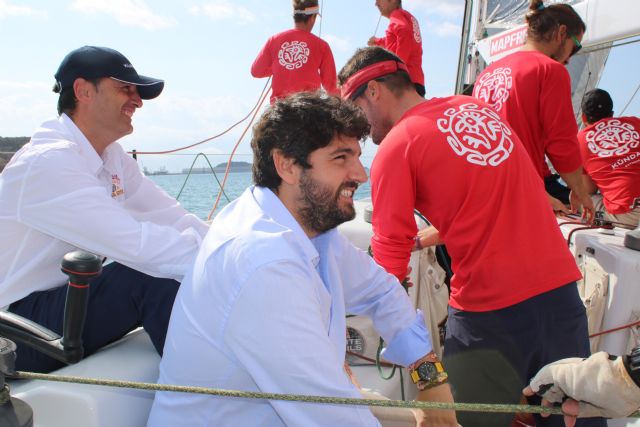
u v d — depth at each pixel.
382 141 1.69
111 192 1.76
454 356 1.71
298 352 0.98
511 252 1.55
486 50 4.01
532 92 2.17
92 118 1.60
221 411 1.08
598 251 2.13
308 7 4.25
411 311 1.49
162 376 1.18
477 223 1.55
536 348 1.57
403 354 1.44
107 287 1.41
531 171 1.63
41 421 1.20
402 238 1.65
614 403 1.01
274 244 1.01
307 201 1.12
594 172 3.11
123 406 1.23
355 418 1.03
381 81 1.74
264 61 4.46
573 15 2.26
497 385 1.64
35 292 1.49
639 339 1.95
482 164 1.53
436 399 1.41
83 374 1.26
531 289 1.55
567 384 1.06
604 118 3.18
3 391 0.96
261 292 0.97
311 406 1.00
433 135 1.56
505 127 1.63
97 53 1.57
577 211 2.79
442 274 2.20
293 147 1.08
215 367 1.06
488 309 1.59
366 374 1.84
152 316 1.40
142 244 1.41
